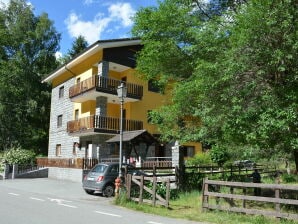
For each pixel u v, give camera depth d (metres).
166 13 14.58
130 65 30.25
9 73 42.44
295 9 10.59
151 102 32.06
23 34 45.84
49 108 46.16
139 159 24.77
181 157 17.61
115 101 30.53
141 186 13.64
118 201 13.91
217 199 11.98
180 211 12.10
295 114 9.97
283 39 10.34
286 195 14.31
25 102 43.72
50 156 36.00
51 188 20.48
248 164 27.17
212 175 20.19
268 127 10.09
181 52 15.23
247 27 10.52
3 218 9.67
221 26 12.64
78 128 29.36
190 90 12.91
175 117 15.12
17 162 29.25
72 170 26.12
